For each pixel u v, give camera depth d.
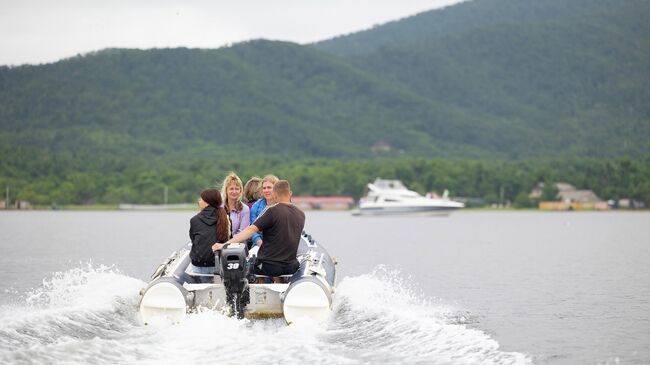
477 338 14.38
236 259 14.95
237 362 12.48
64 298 19.31
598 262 36.06
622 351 15.05
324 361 12.66
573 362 14.09
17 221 109.25
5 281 26.30
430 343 13.99
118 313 16.06
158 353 12.84
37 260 35.66
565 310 20.38
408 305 19.97
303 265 16.64
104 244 49.12
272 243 16.22
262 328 14.87
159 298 14.88
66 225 92.06
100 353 12.52
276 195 16.52
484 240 58.53
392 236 64.81
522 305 21.17
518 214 184.88
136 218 130.38
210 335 13.95
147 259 36.22
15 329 13.96
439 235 67.94
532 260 37.19
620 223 113.19
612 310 20.34
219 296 15.35
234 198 18.41
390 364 12.61
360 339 14.23
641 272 30.72
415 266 33.16
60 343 12.85
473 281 27.30
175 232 70.75
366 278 23.59
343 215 162.75
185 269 16.56
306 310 14.85
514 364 12.73
